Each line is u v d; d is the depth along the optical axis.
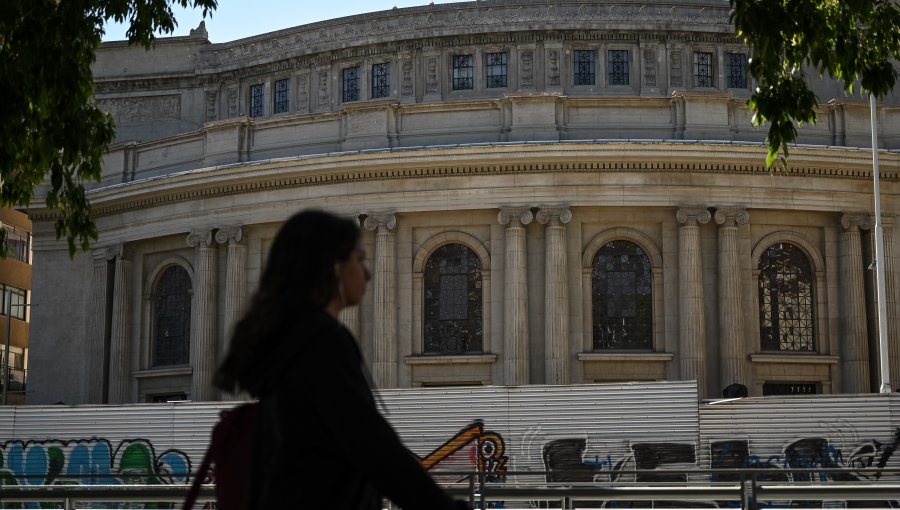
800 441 28.20
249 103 55.34
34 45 17.88
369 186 44.31
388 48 51.31
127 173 51.03
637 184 43.12
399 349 44.03
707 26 50.47
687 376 42.44
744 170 43.41
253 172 45.44
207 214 46.91
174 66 56.97
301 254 3.67
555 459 28.59
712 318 43.38
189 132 52.09
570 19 50.03
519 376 42.38
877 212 42.00
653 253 43.78
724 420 28.41
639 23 50.09
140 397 48.75
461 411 29.20
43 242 52.59
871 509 18.77
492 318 43.56
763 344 44.16
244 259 46.12
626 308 43.97
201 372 45.69
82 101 19.45
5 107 17.70
